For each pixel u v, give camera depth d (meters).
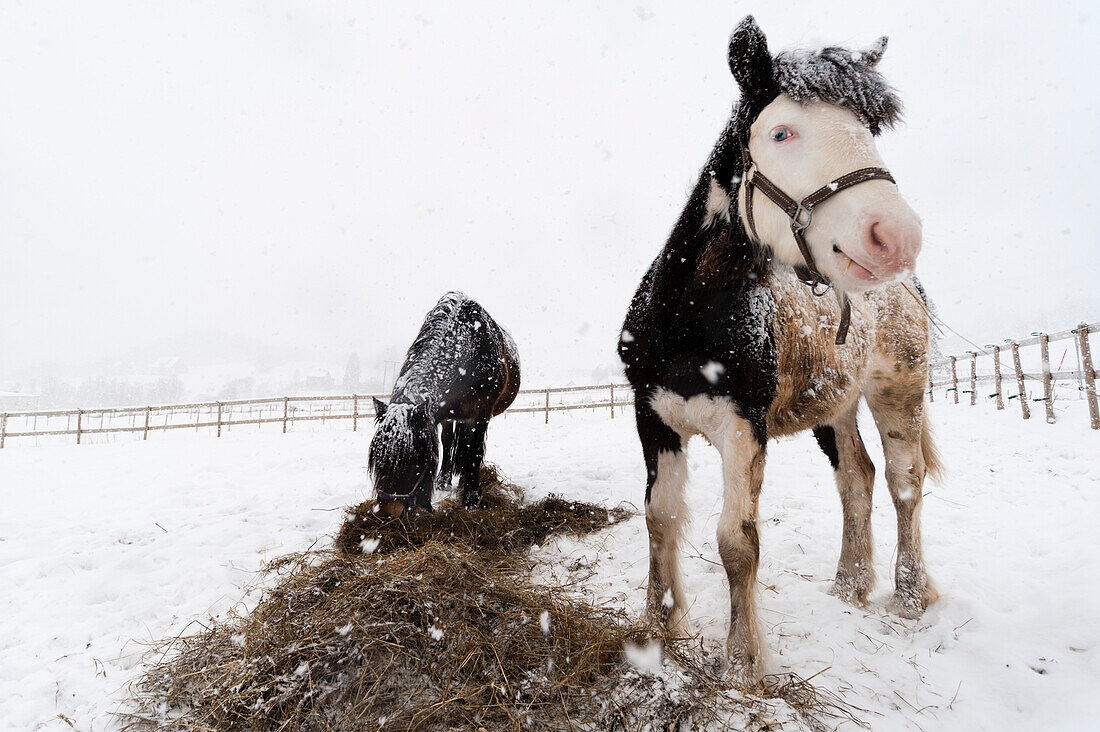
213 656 2.41
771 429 2.74
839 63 1.91
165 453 10.91
